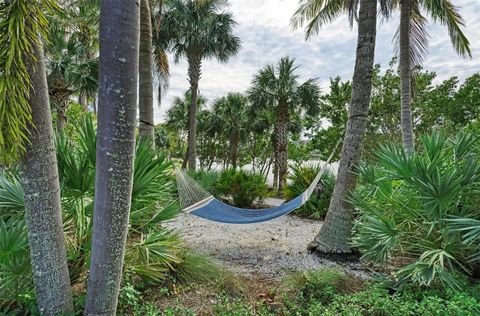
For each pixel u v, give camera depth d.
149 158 2.78
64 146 2.62
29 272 2.32
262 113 15.79
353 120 4.09
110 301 1.86
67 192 2.53
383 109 12.26
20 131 1.75
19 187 2.54
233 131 19.52
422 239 2.96
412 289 2.74
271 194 12.41
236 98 19.16
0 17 1.62
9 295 2.25
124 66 1.69
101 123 1.72
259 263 3.92
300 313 2.53
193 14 11.76
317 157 15.76
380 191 3.36
